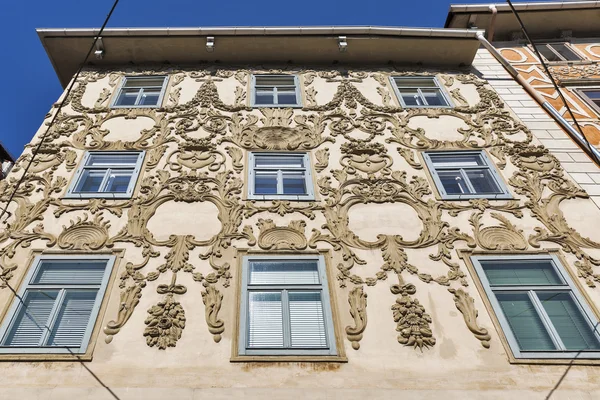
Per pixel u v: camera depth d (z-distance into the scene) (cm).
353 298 600
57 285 608
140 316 571
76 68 1133
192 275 623
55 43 1085
